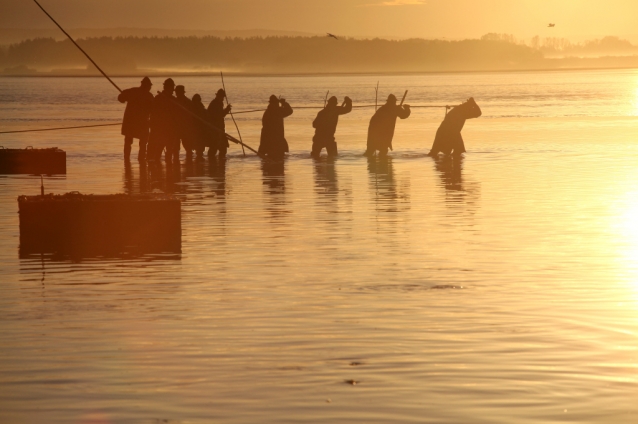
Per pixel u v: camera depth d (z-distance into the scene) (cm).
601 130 8606
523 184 4547
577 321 1972
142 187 4512
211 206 3856
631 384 1568
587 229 3225
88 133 8669
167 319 2020
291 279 2434
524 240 3006
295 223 3397
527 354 1734
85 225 2991
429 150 6762
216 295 2252
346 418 1429
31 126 9825
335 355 1742
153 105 5928
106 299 2212
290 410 1462
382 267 2588
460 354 1739
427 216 3541
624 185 4491
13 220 3525
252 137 8250
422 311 2070
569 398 1505
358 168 5438
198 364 1692
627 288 2297
